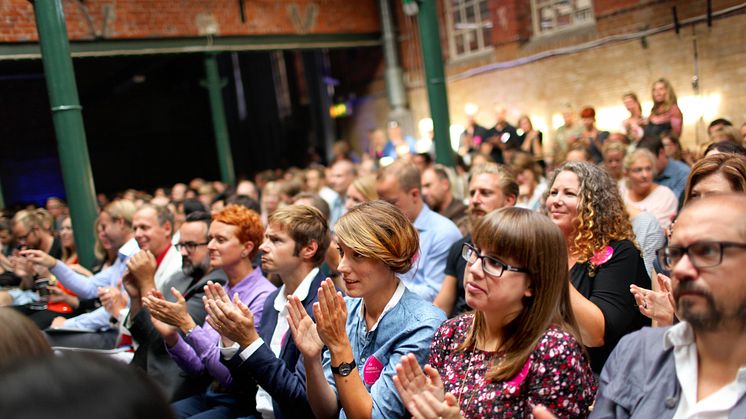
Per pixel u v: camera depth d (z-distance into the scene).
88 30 10.20
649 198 4.65
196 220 4.00
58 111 5.36
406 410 2.27
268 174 11.81
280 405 2.66
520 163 5.78
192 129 18.50
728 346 1.51
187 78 18.14
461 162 8.90
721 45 8.70
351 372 2.27
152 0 10.76
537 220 2.03
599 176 2.87
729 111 8.73
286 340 2.94
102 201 11.87
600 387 1.75
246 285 3.53
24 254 4.71
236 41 11.66
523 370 1.96
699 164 2.77
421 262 4.23
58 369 0.78
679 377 1.57
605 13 10.19
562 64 10.99
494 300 2.01
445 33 13.42
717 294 1.46
